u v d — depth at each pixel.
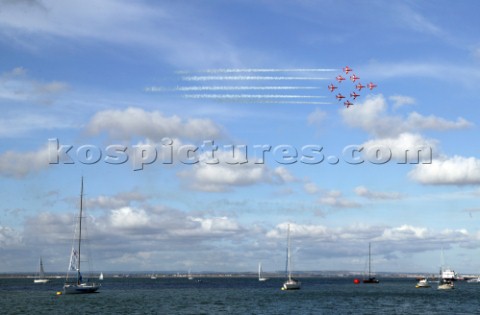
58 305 148.75
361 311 134.38
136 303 156.50
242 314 125.62
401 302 165.38
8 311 131.38
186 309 137.62
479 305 154.62
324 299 178.00
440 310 138.38
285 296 196.62
